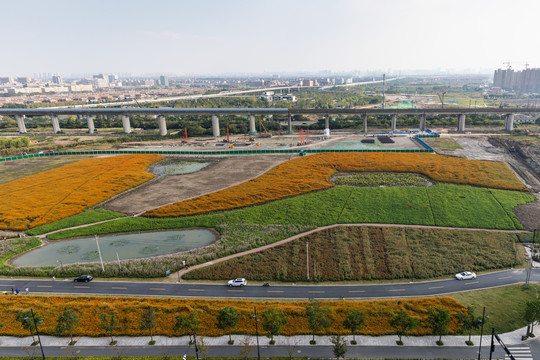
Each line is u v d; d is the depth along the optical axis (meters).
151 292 77.75
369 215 108.81
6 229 107.62
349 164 158.50
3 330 66.50
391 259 87.38
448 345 60.47
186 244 97.81
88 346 62.44
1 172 163.38
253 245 93.88
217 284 80.56
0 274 85.88
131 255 93.31
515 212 109.12
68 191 135.12
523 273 82.75
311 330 64.50
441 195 122.06
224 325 62.25
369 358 57.84
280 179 141.38
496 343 60.47
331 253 90.19
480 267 84.81
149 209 119.44
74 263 89.31
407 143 198.38
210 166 168.00
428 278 81.94
